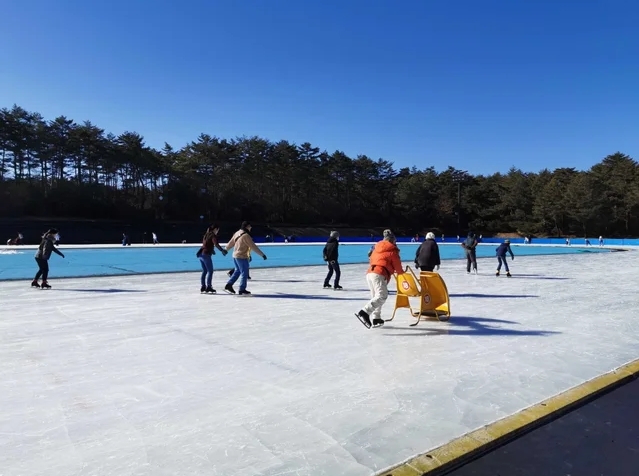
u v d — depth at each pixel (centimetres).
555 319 775
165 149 7850
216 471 279
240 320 740
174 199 7006
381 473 279
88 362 502
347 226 8050
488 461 305
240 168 7575
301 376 462
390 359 524
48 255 1131
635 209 7694
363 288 1189
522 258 2702
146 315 775
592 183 7700
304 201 8238
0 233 4981
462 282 1366
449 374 472
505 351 565
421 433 334
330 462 291
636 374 486
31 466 283
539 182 8650
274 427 342
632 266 2081
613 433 349
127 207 6650
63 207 6153
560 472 291
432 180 9131
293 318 760
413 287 707
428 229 8662
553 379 460
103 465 285
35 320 725
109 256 2566
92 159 6569
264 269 1789
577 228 7875
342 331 666
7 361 503
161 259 2373
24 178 6350
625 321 764
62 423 346
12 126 6081
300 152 8500
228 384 436
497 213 8744
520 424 350
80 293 1043
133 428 339
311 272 1664
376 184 8912
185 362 505
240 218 7500
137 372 469
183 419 355
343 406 384
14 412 366
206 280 1067
